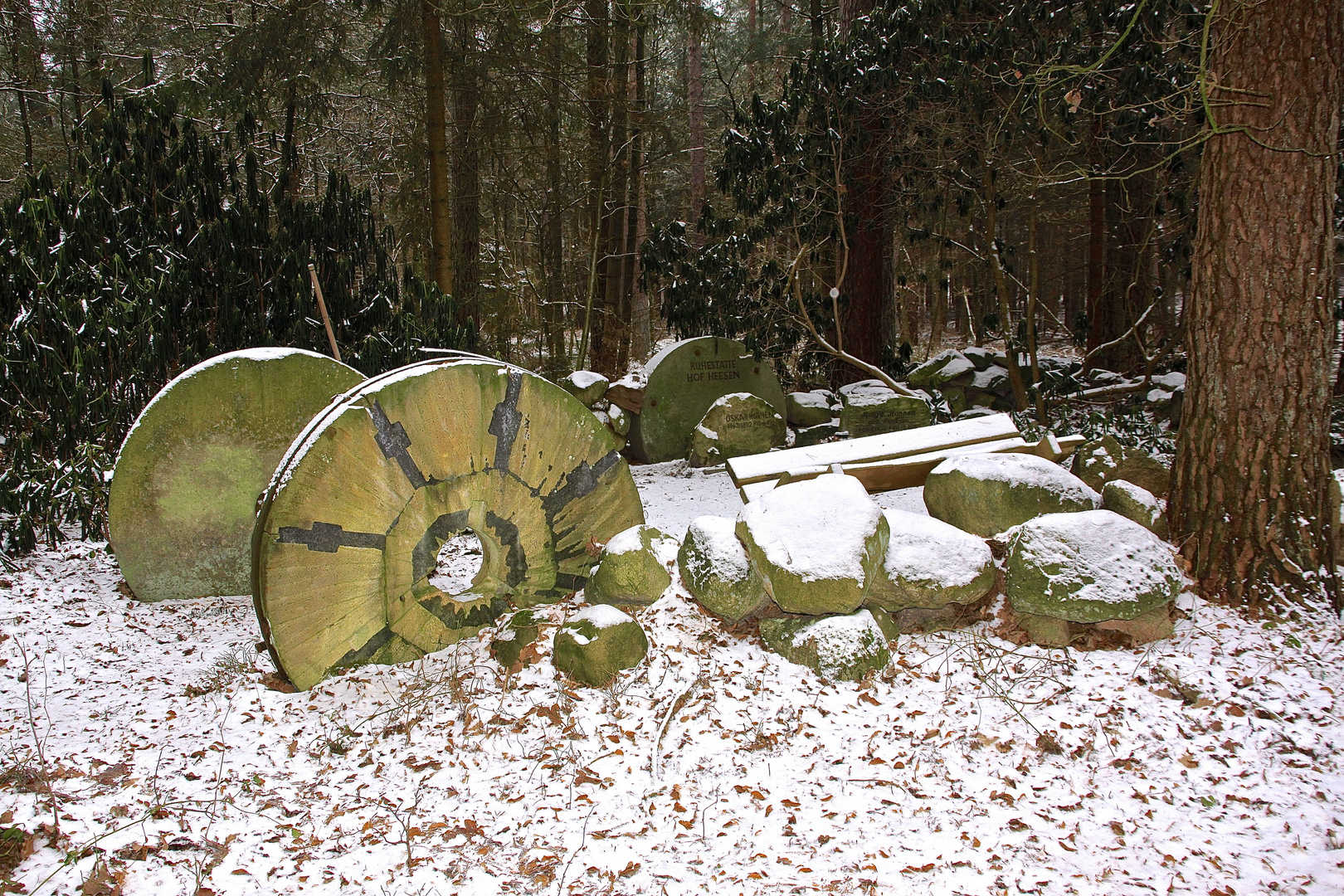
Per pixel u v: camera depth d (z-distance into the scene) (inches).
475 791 143.2
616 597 199.9
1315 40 198.1
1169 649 188.4
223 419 233.1
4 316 270.5
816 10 709.3
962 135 442.0
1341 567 214.7
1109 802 140.2
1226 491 212.1
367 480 177.9
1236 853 127.1
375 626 182.9
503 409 197.5
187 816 132.0
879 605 196.4
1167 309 535.2
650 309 921.5
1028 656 185.6
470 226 535.5
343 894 117.8
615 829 133.8
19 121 595.8
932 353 820.0
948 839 130.7
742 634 196.5
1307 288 203.8
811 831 132.8
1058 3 421.7
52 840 122.6
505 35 481.1
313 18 460.4
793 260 526.0
